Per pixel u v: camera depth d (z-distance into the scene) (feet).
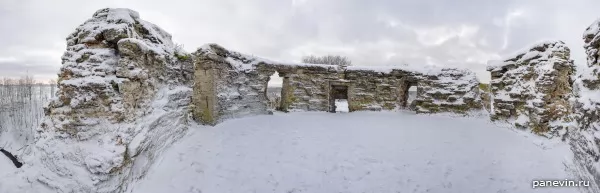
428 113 52.60
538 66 32.78
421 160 26.12
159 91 25.09
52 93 109.91
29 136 74.08
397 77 57.00
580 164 18.21
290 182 22.47
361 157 26.76
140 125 19.86
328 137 32.60
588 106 16.46
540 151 26.73
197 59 35.55
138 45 19.89
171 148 24.41
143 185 18.99
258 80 46.70
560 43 31.96
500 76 41.47
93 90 17.67
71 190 15.74
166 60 26.40
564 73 31.01
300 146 29.17
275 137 31.73
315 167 24.76
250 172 23.32
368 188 21.99
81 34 19.48
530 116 32.35
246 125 36.09
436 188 21.74
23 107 97.50
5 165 21.48
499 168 23.95
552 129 28.96
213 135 30.14
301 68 53.57
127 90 19.04
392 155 27.25
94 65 18.44
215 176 22.22
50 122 18.60
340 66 57.11
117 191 16.49
